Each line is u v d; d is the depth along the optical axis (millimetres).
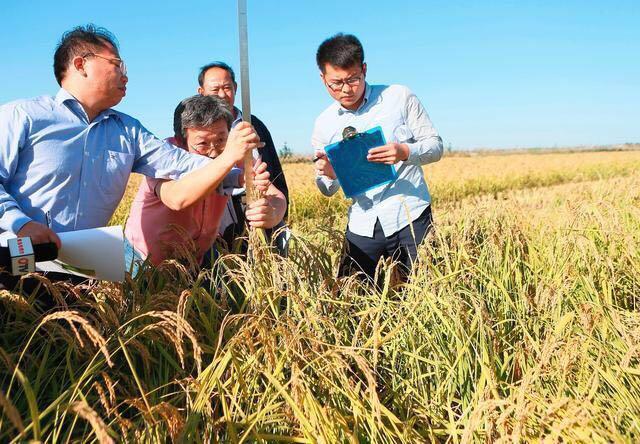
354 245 4203
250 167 2971
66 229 2871
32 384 2281
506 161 40500
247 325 2480
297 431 2289
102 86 2816
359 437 2338
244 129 2818
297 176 20484
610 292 3459
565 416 2035
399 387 2693
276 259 2986
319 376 2434
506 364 2736
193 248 3057
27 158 2762
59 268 2555
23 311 2471
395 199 4031
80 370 2369
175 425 2051
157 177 3123
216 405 2318
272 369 2412
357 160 3826
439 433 2439
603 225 4191
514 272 3670
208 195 3012
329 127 4246
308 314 2635
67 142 2814
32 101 2789
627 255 3912
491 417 2197
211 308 2732
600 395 2445
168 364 2537
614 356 2734
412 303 2979
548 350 2424
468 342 2645
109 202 3016
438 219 5324
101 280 2709
